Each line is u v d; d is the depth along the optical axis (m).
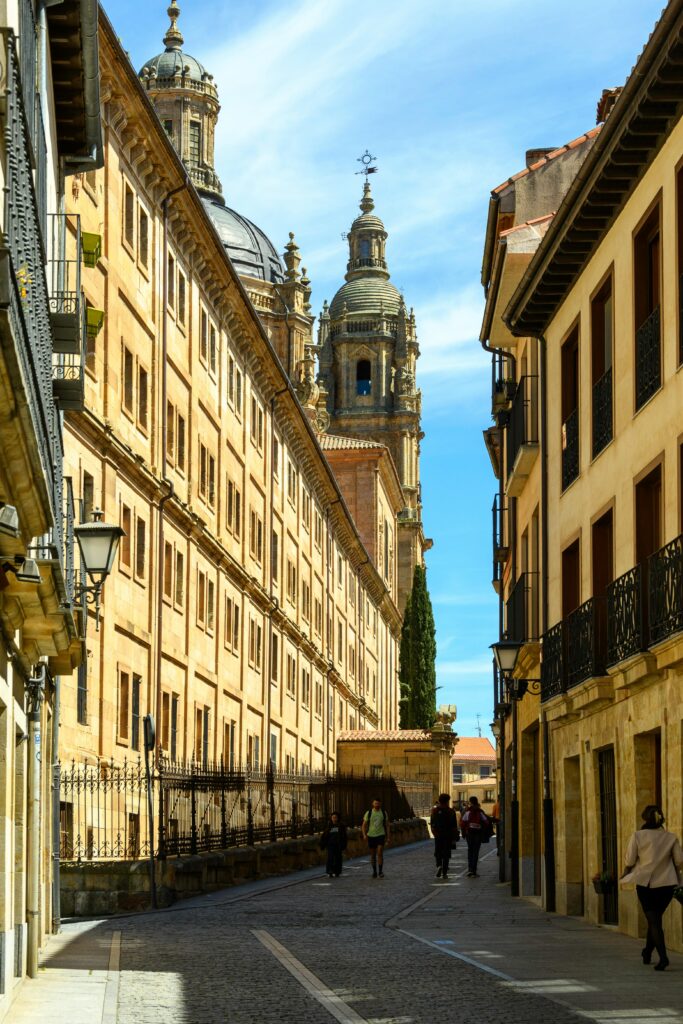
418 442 167.50
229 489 64.31
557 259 30.52
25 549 13.82
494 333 40.72
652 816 20.22
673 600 22.59
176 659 52.81
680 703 22.78
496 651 34.81
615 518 27.70
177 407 53.69
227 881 40.56
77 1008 15.66
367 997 16.77
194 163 116.38
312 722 88.75
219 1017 15.05
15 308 10.65
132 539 46.84
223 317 62.28
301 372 119.50
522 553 39.81
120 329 45.38
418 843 78.06
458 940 24.62
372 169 176.88
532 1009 15.73
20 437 12.31
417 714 135.88
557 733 32.53
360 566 112.88
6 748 15.62
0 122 11.32
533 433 36.88
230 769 45.19
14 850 17.91
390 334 166.25
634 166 25.95
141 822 45.69
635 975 19.17
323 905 34.06
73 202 39.94
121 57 42.50
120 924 28.23
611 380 28.41
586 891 29.77
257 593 69.69
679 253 23.88
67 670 23.89
